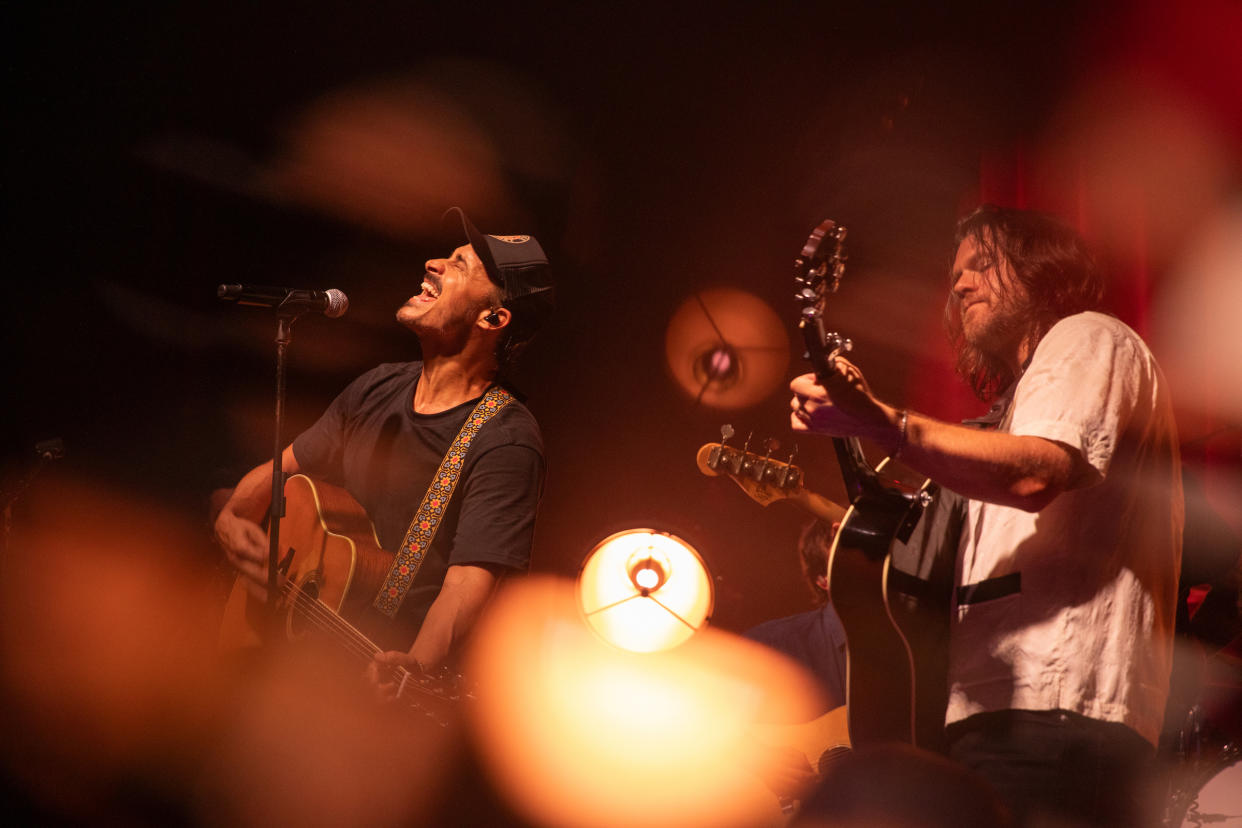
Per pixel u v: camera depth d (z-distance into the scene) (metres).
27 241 8.56
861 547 2.98
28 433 8.48
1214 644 4.57
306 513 3.95
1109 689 2.56
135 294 8.95
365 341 9.91
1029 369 2.80
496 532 3.77
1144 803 2.61
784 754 4.52
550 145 10.98
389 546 3.97
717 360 12.20
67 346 8.67
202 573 8.02
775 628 4.95
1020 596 2.67
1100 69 9.98
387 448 4.06
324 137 9.76
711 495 11.54
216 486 8.80
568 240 11.53
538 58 10.61
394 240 10.12
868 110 11.33
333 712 3.85
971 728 2.68
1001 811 1.67
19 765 5.92
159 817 5.80
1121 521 2.70
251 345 9.45
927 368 11.61
